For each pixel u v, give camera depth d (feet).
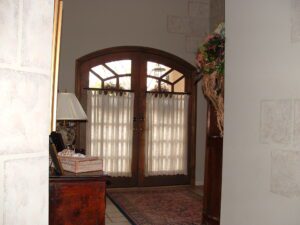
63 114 9.32
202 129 18.39
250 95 5.77
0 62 2.19
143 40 17.39
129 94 17.16
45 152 2.50
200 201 15.21
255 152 5.64
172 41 17.84
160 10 17.67
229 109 6.37
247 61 5.86
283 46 5.08
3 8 2.20
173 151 17.85
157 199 15.48
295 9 4.87
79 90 16.44
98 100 16.67
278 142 5.16
